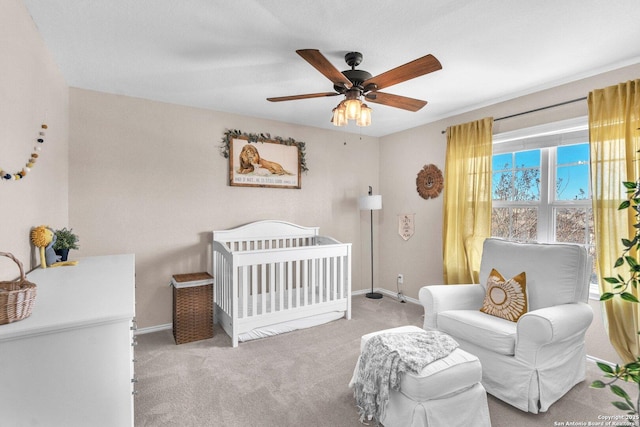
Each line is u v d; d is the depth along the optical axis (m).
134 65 2.44
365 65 2.44
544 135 2.93
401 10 1.77
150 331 3.23
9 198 1.49
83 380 1.12
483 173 3.25
